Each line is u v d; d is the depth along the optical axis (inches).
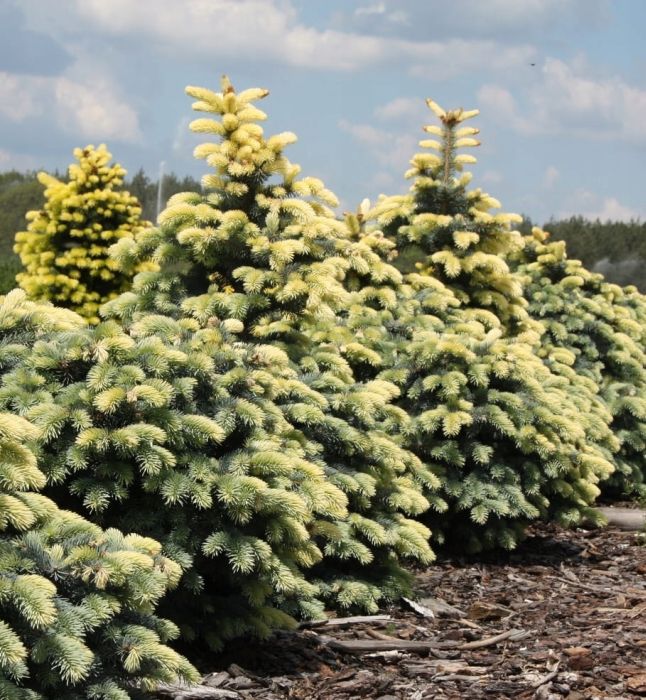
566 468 283.6
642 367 445.1
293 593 209.2
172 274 287.3
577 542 317.4
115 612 145.5
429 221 393.7
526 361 294.0
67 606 139.7
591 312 437.1
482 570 278.2
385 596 233.6
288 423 222.1
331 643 202.8
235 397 205.2
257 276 270.4
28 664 136.5
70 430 181.6
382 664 196.9
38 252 553.0
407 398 290.7
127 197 560.1
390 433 281.7
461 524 286.4
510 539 283.3
